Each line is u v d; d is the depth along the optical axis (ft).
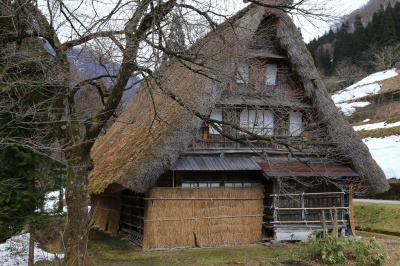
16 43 21.54
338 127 36.45
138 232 36.11
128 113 44.01
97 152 48.19
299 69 37.09
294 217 36.45
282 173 33.60
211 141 35.65
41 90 22.61
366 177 36.83
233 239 34.86
